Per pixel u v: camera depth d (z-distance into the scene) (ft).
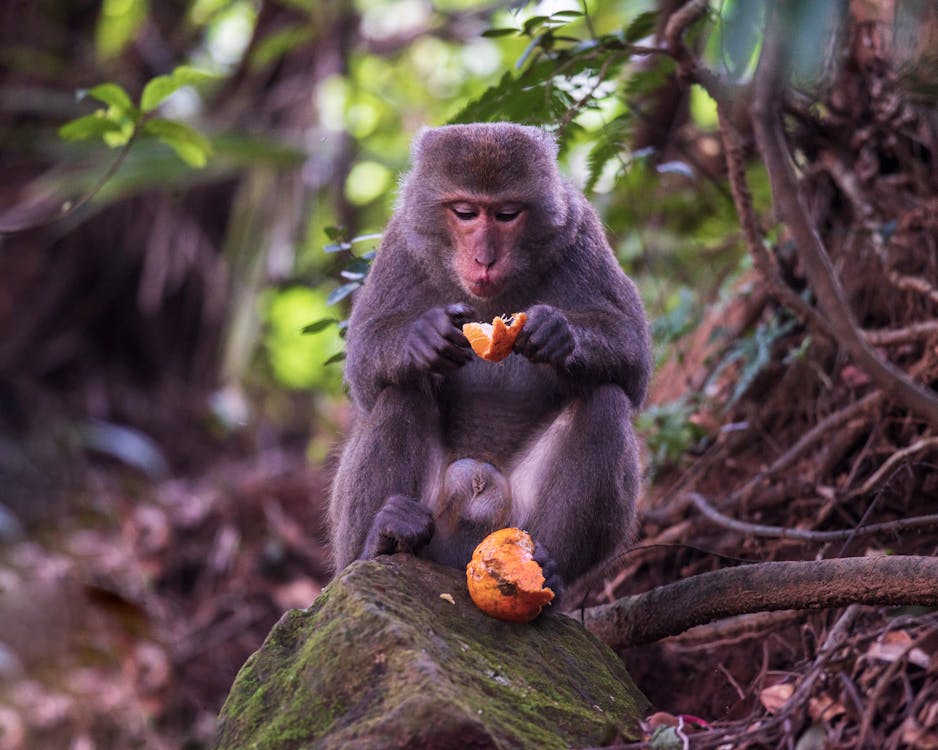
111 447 67.10
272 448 70.90
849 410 34.17
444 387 30.17
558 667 24.82
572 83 33.86
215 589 53.26
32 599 51.72
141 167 56.13
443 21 74.23
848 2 30.07
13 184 72.69
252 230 66.64
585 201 31.42
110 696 48.21
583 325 28.73
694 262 45.98
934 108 36.55
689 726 24.70
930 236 35.63
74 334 74.38
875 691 23.68
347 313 48.78
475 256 28.71
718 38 33.40
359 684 22.59
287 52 68.69
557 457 28.35
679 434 38.40
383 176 69.72
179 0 74.28
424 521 26.63
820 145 37.70
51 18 73.92
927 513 32.24
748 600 26.99
